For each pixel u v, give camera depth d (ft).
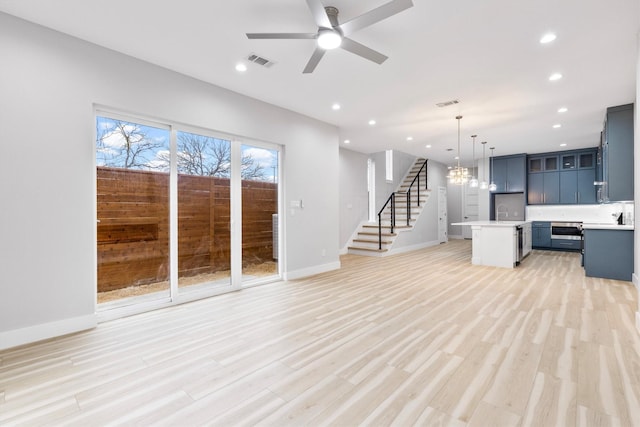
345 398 6.28
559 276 17.04
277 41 10.01
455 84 13.26
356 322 10.40
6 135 8.66
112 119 11.05
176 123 12.45
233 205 14.44
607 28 9.17
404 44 10.08
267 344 8.79
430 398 6.24
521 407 5.92
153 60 11.27
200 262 13.46
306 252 17.53
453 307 11.86
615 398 6.15
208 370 7.41
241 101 14.32
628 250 15.85
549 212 28.37
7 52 8.68
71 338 9.26
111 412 5.91
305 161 17.38
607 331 9.41
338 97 14.78
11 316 8.71
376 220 30.30
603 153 19.49
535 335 9.19
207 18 8.82
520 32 9.41
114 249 11.21
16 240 8.80
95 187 10.46
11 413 5.89
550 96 14.48
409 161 35.47
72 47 9.75
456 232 38.75
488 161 30.60
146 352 8.34
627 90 13.79
